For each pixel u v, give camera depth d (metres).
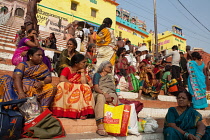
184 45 34.94
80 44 7.96
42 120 2.56
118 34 27.91
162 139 3.70
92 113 3.15
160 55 14.48
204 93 5.60
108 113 3.14
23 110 2.57
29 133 2.48
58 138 2.60
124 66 6.38
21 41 3.94
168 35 33.62
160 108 5.04
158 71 6.56
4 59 4.57
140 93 5.36
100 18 24.17
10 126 2.25
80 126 3.07
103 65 3.67
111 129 3.04
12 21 14.75
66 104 3.04
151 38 32.09
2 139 2.20
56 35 12.99
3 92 2.58
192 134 3.22
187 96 3.45
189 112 3.44
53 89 2.91
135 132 3.30
